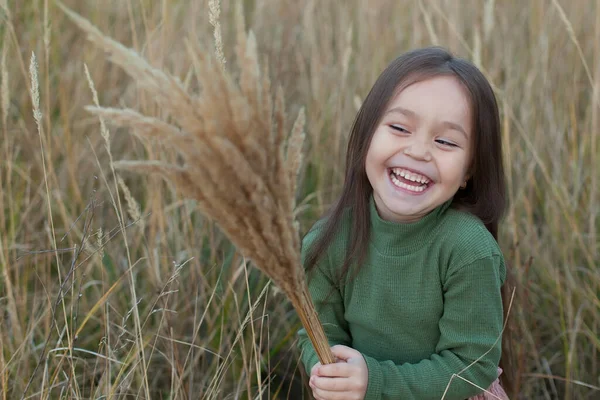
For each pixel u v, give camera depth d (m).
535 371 2.31
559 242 2.47
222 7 3.21
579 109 2.91
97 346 2.30
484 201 1.65
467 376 1.60
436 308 1.62
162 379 2.29
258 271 2.51
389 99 1.54
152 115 2.37
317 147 2.78
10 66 2.78
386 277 1.62
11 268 2.22
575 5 2.90
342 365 1.49
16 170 2.52
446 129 1.49
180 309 2.34
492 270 1.57
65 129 2.54
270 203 1.04
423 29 3.07
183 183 1.03
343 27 3.14
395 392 1.57
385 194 1.55
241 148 0.99
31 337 2.02
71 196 2.67
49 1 2.98
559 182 2.52
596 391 2.27
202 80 0.94
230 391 2.22
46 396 1.73
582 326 2.36
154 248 2.24
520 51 3.01
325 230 1.69
